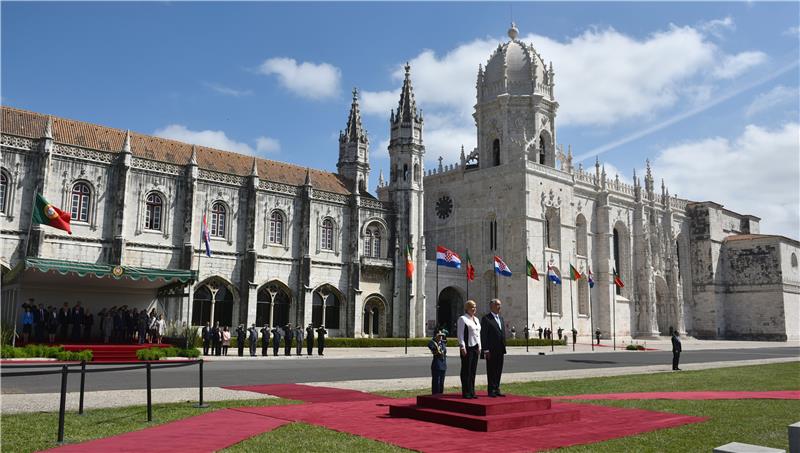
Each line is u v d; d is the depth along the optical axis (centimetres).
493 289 8194
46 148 5056
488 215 8375
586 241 9062
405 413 1659
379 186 10338
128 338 4581
